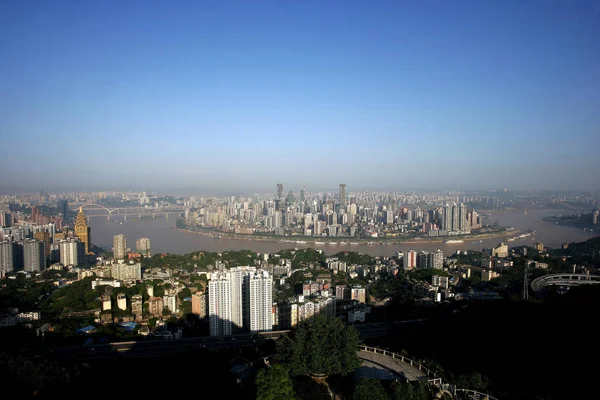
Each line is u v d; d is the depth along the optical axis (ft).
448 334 601.62
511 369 445.37
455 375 407.23
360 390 331.36
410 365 435.94
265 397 343.67
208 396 453.17
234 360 571.69
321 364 406.62
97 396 463.01
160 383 487.20
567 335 489.67
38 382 443.32
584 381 399.44
